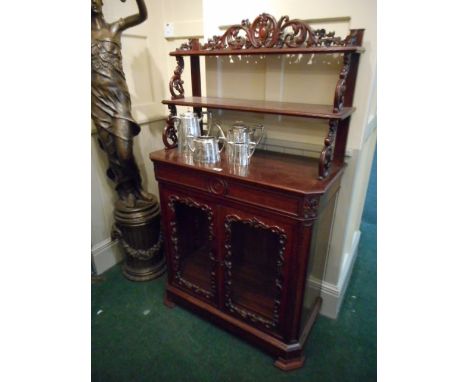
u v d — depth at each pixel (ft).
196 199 4.17
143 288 5.84
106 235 6.22
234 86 4.63
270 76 4.24
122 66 5.19
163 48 5.96
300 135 4.33
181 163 4.03
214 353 4.55
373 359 4.43
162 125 6.68
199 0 5.23
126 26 4.68
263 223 3.68
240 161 3.93
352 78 3.64
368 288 5.86
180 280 5.08
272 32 3.47
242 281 4.86
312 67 3.93
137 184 5.72
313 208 3.30
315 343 4.69
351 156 4.11
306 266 3.66
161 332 4.90
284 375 4.22
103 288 5.83
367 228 7.98
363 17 3.45
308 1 3.67
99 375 4.22
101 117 4.76
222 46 3.89
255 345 4.57
